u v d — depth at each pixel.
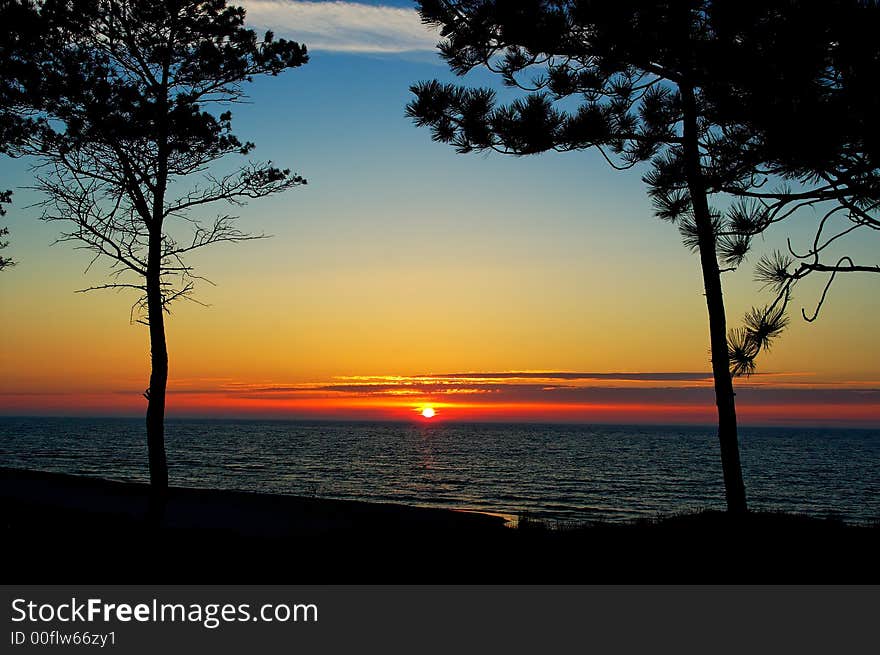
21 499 25.00
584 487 47.69
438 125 10.55
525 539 13.12
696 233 10.49
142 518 20.84
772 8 7.80
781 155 8.05
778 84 7.76
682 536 12.08
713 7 8.31
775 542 11.38
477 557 11.41
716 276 11.91
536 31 9.59
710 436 185.00
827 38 7.40
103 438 120.50
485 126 10.25
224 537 15.93
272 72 14.67
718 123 8.76
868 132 7.47
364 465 65.19
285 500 26.94
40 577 10.22
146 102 13.09
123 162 13.48
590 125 9.99
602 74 10.45
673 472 61.28
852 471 65.19
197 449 88.00
